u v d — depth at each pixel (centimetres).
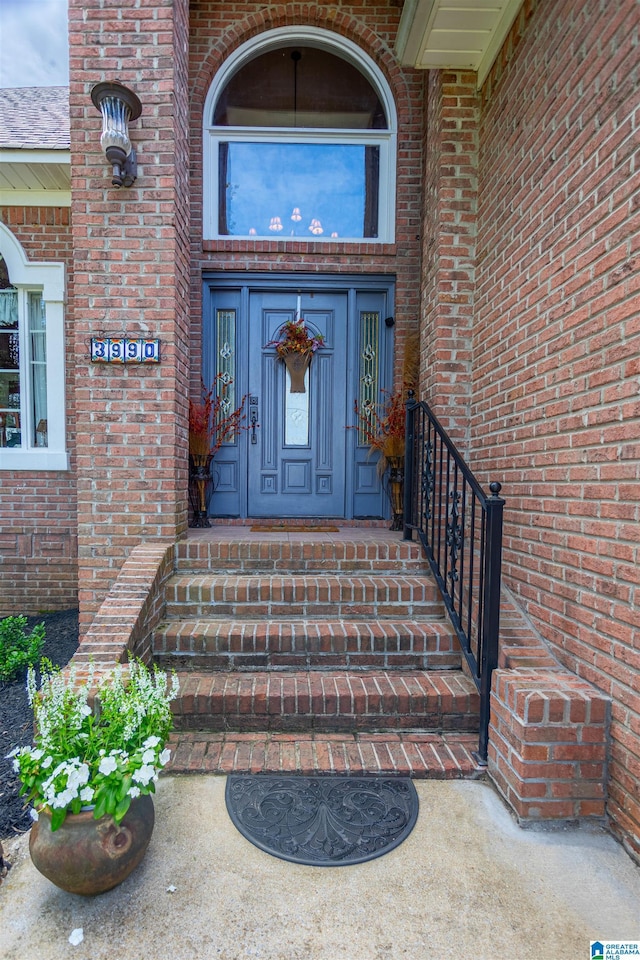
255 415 448
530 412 268
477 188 348
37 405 460
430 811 198
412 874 169
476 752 230
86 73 305
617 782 187
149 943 144
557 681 208
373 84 442
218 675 263
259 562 317
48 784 146
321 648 269
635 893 163
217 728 242
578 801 192
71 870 147
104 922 150
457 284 353
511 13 286
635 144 188
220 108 441
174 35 305
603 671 198
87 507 313
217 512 448
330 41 429
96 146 307
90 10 303
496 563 220
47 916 153
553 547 240
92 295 311
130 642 235
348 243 431
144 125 307
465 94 346
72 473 446
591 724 191
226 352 448
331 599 293
